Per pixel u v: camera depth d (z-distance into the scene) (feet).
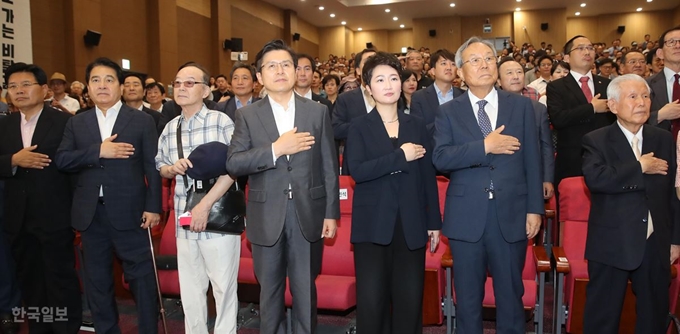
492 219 7.20
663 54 10.31
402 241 7.39
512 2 53.88
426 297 9.09
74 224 8.70
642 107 7.18
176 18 37.86
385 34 65.41
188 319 8.43
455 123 7.41
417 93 12.23
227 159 7.50
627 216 7.27
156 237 11.39
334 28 63.16
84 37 29.73
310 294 7.64
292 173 7.43
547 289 11.60
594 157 7.50
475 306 7.34
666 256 7.25
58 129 9.31
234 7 45.65
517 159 7.24
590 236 7.66
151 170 8.87
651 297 7.42
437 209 7.58
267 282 7.59
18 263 9.47
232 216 8.05
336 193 7.72
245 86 13.60
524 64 42.88
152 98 18.08
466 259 7.32
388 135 7.45
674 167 7.50
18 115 9.57
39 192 9.14
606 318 7.56
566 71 15.55
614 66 23.94
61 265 9.34
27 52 24.63
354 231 7.43
